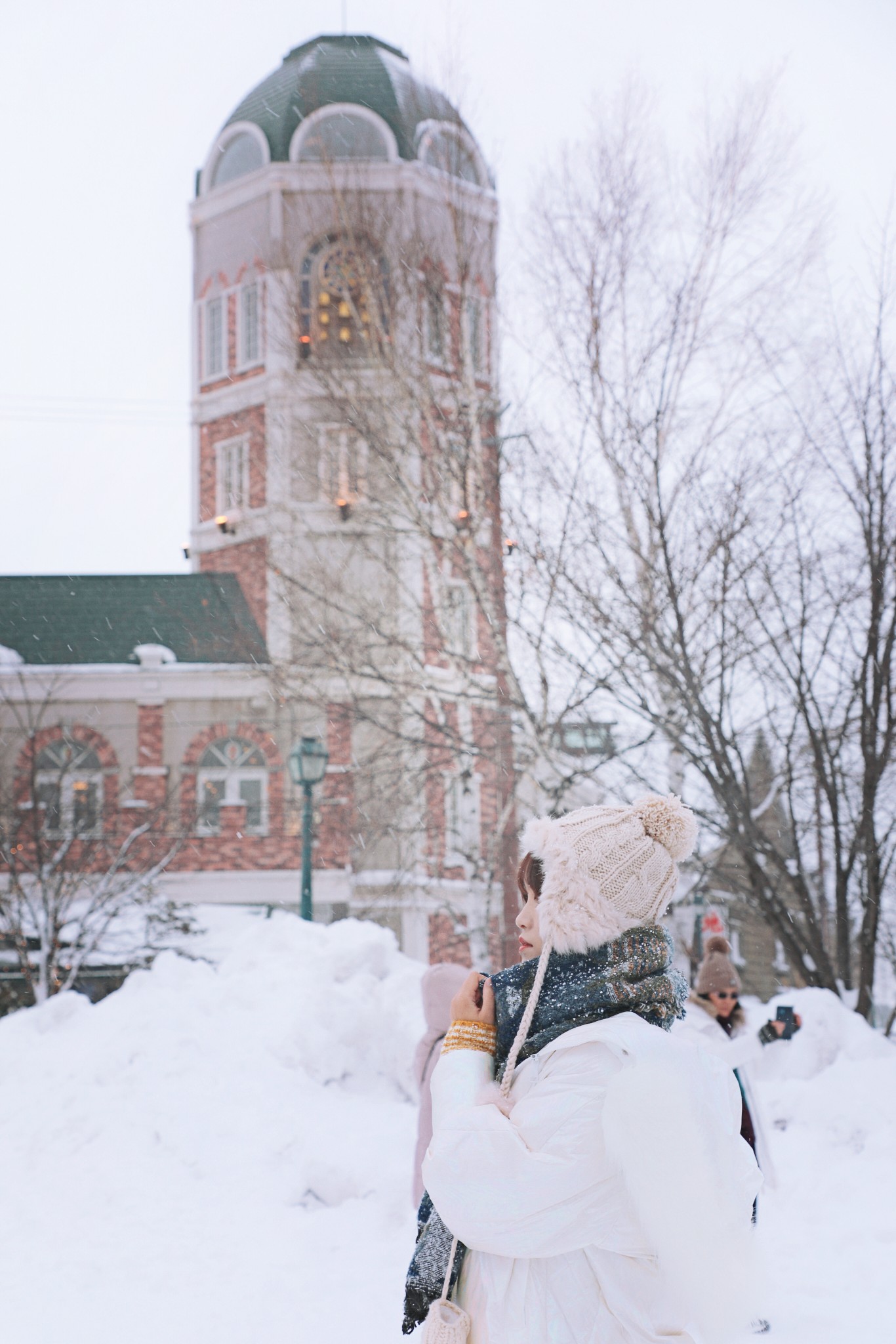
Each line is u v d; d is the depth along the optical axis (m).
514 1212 1.81
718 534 12.81
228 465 31.41
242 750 28.78
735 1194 1.86
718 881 13.95
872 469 12.72
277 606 28.44
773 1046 10.11
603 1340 1.80
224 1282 5.17
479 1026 2.11
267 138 31.41
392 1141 7.30
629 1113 1.77
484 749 15.48
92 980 23.16
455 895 27.23
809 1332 4.48
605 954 2.02
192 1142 7.09
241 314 31.77
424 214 21.50
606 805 2.19
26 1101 7.85
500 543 15.02
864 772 12.68
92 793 28.34
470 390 15.91
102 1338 4.51
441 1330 1.88
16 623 30.73
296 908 27.31
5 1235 5.85
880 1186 6.50
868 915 12.67
